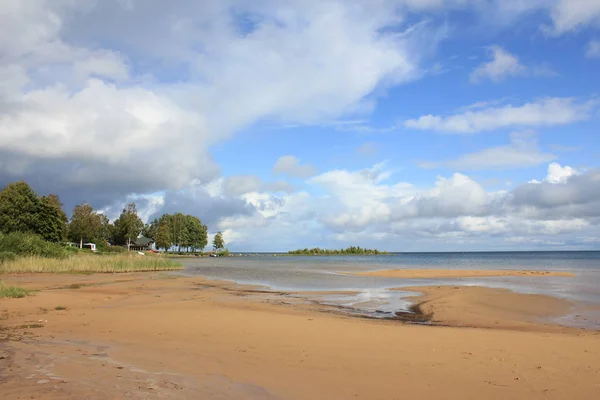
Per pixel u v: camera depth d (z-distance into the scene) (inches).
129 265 1910.7
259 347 404.8
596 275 1657.2
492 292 983.0
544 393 280.8
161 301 808.3
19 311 625.3
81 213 4205.2
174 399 248.2
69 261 1720.0
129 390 258.2
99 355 353.7
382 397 271.3
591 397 273.1
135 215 5319.9
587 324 611.8
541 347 410.3
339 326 522.6
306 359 361.4
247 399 258.2
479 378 312.0
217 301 823.1
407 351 393.1
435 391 283.9
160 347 397.4
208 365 335.3
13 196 2839.6
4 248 1777.8
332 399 265.4
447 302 823.1
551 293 979.3
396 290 1095.0
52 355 344.2
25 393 239.6
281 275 1748.3
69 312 628.1
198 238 6619.1
